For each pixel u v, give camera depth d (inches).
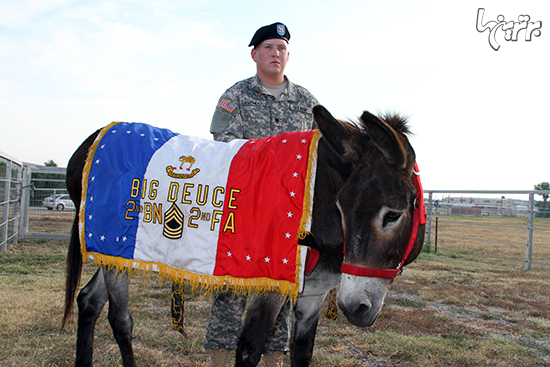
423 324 156.4
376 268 72.4
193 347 122.6
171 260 86.0
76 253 105.2
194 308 165.9
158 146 96.7
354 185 74.1
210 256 82.6
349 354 125.2
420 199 80.7
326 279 85.6
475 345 135.0
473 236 527.8
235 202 82.9
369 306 71.3
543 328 160.2
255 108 114.3
